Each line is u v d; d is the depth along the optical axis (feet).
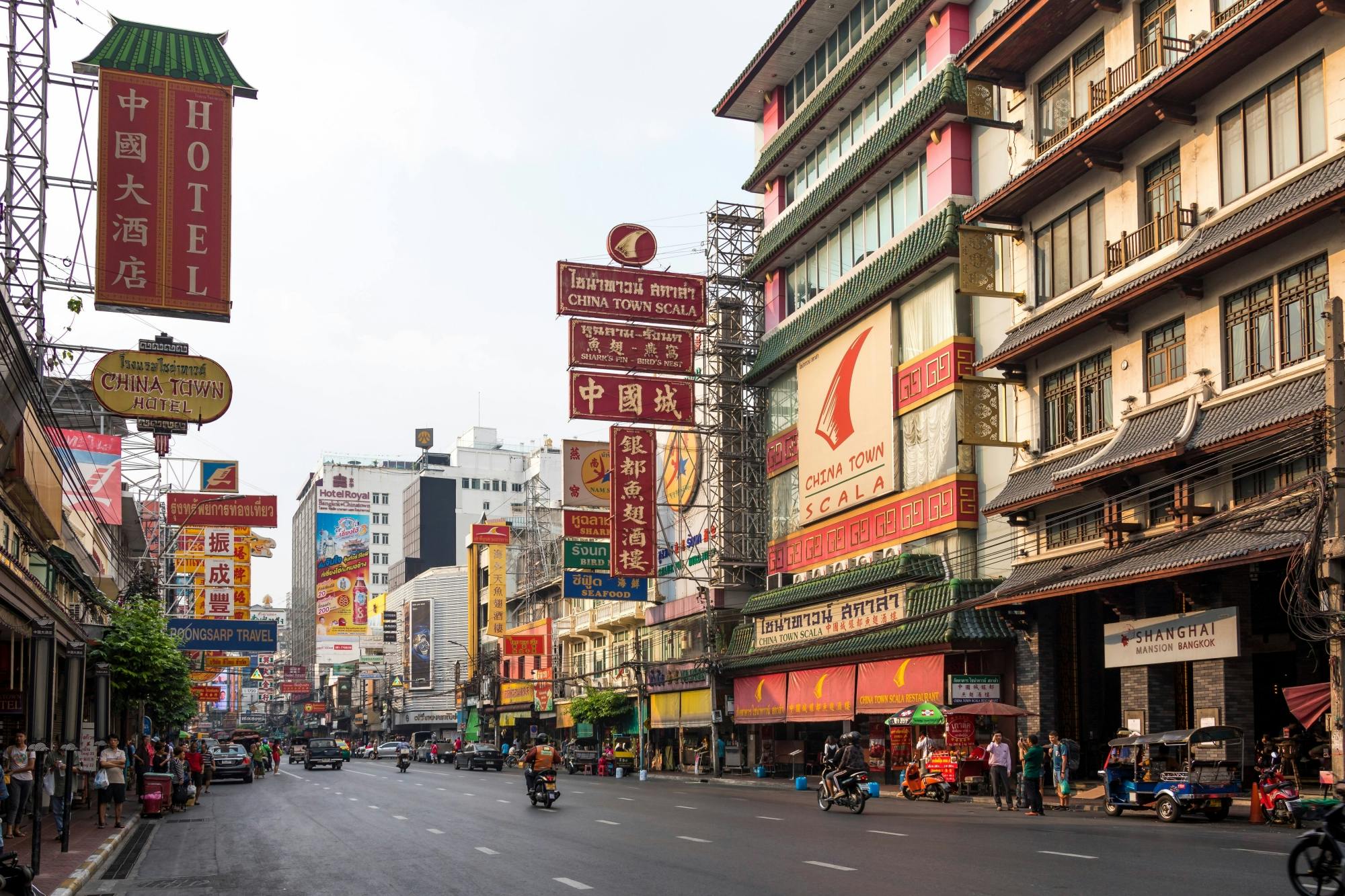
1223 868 50.39
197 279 91.20
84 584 122.93
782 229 180.55
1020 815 89.66
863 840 67.05
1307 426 77.56
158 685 142.51
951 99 132.67
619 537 174.19
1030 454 117.08
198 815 107.86
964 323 133.39
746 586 189.67
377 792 140.46
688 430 194.08
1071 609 117.29
